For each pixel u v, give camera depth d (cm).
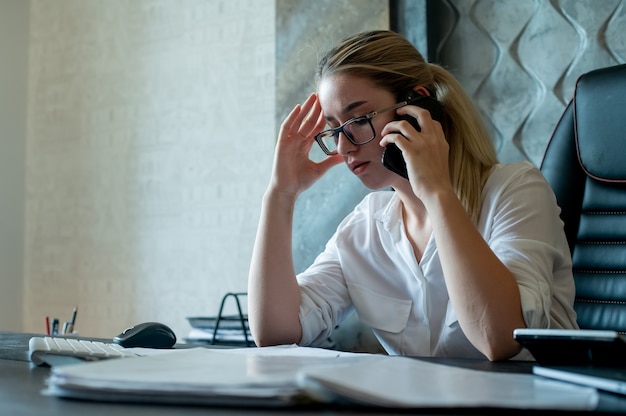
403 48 149
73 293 305
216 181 270
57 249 311
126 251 291
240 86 268
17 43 322
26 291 318
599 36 206
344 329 216
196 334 225
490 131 219
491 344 112
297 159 157
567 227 162
